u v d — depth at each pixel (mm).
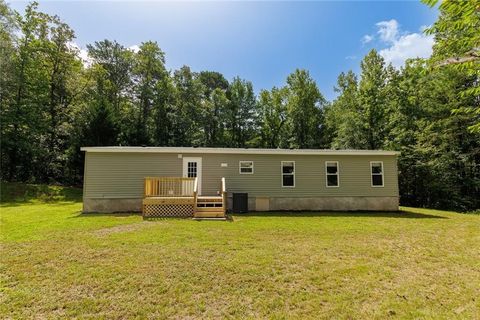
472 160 16641
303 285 3838
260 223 8445
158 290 3639
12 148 18578
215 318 3018
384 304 3309
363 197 12312
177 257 4898
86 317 3002
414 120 18969
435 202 17469
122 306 3236
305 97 28391
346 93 26016
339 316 3047
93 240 5969
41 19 20594
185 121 27359
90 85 23859
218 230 7238
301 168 12273
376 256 5152
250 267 4469
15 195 15664
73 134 20594
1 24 17938
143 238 6191
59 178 20906
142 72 26797
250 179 11969
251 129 32188
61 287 3684
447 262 4840
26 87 19234
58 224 7855
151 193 10281
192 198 9930
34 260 4648
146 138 23812
